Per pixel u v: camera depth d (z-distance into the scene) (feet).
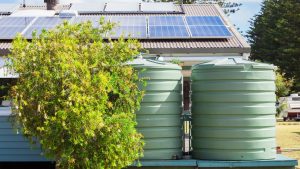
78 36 29.55
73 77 25.70
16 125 31.60
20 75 26.40
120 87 28.55
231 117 30.27
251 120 30.27
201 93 31.12
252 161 30.19
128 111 28.50
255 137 30.40
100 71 27.73
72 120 25.23
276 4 183.42
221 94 30.32
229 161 30.19
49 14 64.59
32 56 26.20
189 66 46.80
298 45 160.66
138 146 27.40
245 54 46.65
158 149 30.78
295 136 67.56
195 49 46.24
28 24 53.11
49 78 25.68
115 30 50.14
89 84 25.93
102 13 64.18
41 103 25.50
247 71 30.27
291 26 162.20
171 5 69.82
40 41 26.94
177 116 31.53
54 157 26.99
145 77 30.40
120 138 26.53
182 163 30.35
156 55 45.93
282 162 30.22
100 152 26.32
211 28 52.13
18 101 25.73
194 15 64.23
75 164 26.37
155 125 30.63
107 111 28.07
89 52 28.32
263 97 30.53
